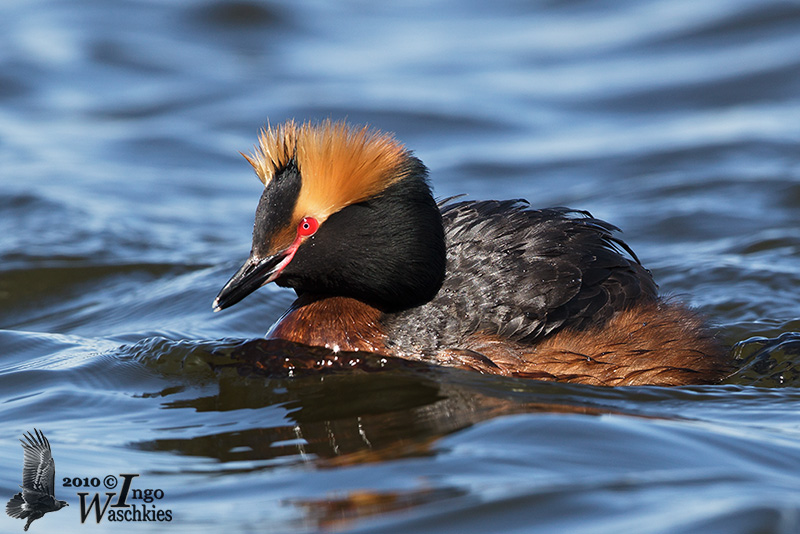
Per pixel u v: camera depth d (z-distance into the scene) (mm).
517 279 12445
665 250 19703
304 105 30688
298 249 12328
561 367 12016
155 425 10484
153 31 37188
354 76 33906
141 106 31375
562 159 26906
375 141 12398
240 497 8492
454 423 10047
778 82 30734
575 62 34875
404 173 12289
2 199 23062
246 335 15211
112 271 19047
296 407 10828
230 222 23062
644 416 10414
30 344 14289
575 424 9766
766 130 27422
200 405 11086
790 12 34938
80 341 14609
